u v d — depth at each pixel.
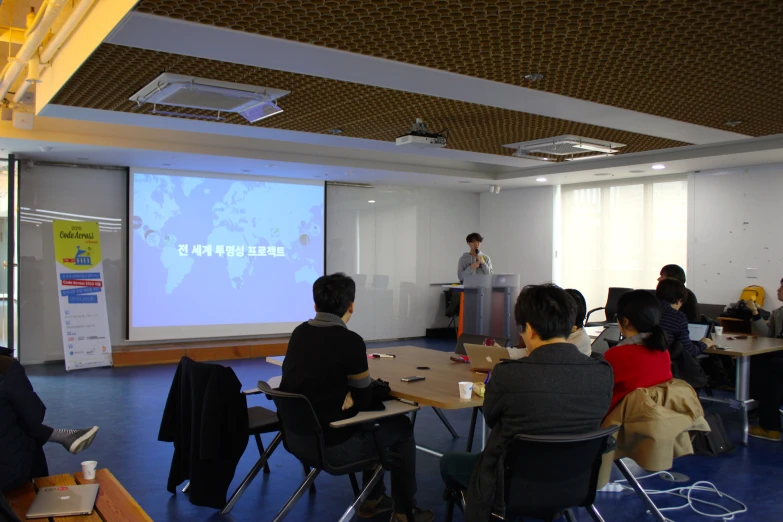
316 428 2.82
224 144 7.63
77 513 2.08
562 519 3.44
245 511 3.53
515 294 7.47
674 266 5.43
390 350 4.71
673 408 2.95
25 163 7.88
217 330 9.01
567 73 3.96
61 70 4.35
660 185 9.16
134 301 8.46
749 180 8.11
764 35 3.24
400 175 9.33
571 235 10.26
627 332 3.17
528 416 2.28
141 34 3.28
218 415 3.29
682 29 3.17
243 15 3.02
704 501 3.69
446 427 5.14
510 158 7.66
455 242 11.33
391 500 3.57
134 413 5.65
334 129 5.97
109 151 7.26
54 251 8.10
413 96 4.69
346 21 3.09
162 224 8.62
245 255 9.22
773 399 5.01
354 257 10.24
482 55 3.61
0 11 4.61
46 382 7.00
